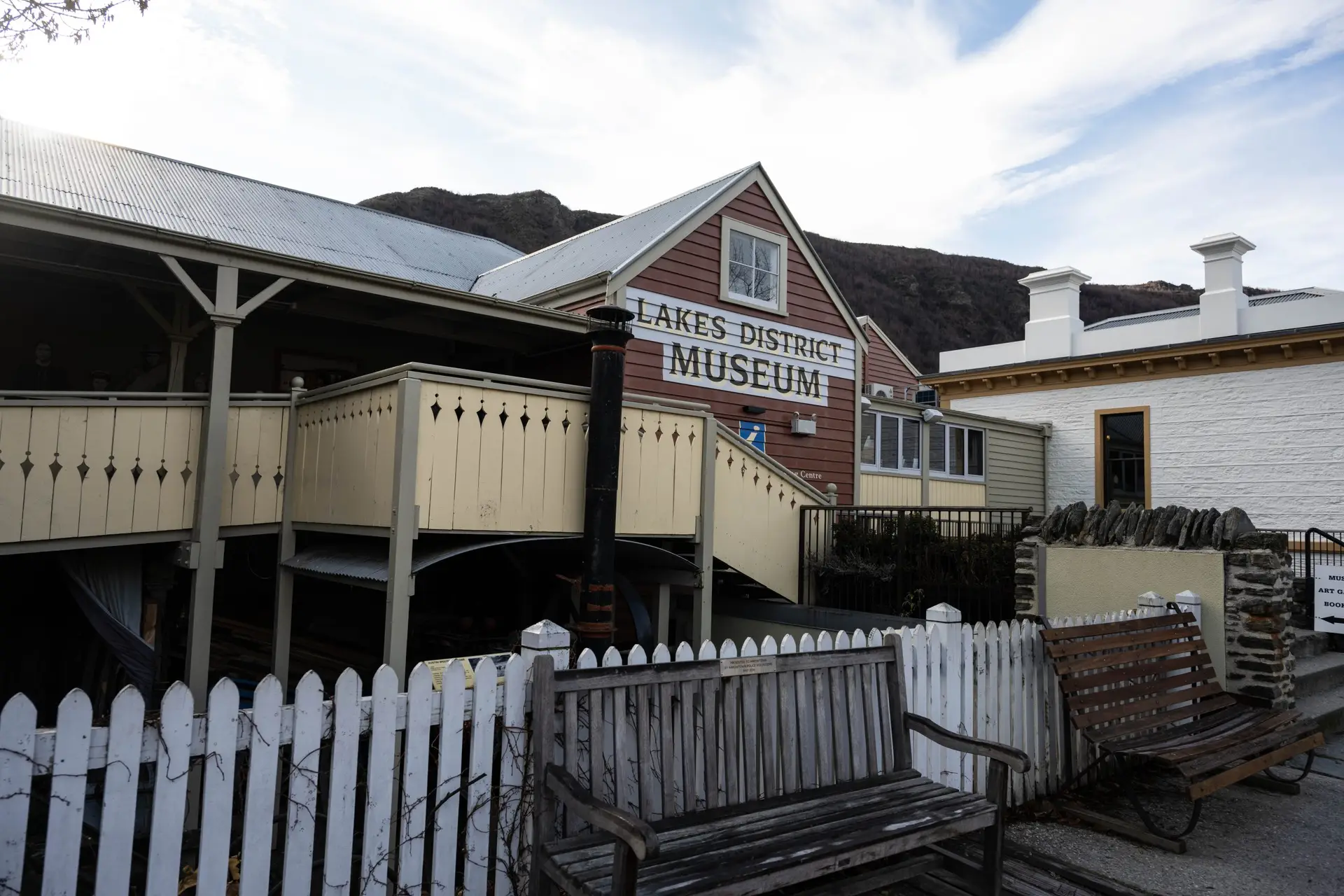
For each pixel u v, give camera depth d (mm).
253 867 2775
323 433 7227
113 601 7215
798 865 2971
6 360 9164
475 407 6395
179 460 7020
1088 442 18797
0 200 5809
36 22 4352
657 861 2957
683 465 7977
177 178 11539
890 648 4281
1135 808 4605
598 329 6617
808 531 9719
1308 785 5547
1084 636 5094
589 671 3250
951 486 17297
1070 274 19984
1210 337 17391
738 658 3695
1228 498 16500
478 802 3219
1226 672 6215
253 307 7109
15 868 2412
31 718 2457
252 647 9547
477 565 10164
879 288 87062
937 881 3875
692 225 11445
